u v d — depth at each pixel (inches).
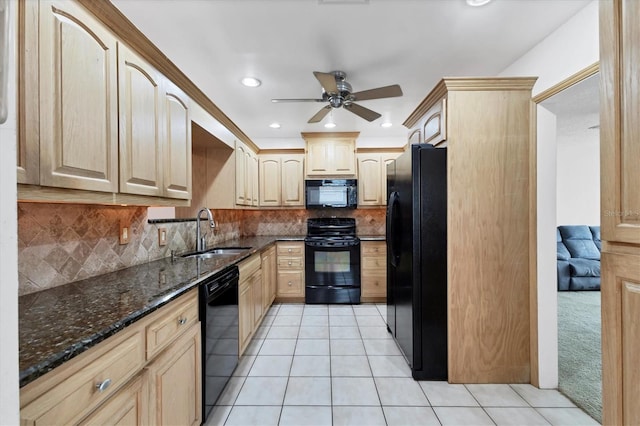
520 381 77.9
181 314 52.1
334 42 72.9
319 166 159.8
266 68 86.0
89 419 31.5
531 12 62.1
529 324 77.9
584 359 89.7
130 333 38.5
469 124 77.4
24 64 33.3
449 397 72.6
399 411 67.4
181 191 70.7
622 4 33.5
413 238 80.2
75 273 55.7
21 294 45.9
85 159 41.8
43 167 35.4
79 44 40.8
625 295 34.4
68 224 54.2
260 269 114.9
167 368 46.8
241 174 129.2
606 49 35.6
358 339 107.0
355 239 152.1
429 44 73.9
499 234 77.7
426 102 91.0
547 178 75.8
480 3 59.1
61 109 37.9
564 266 162.2
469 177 77.7
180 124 70.4
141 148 54.9
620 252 35.0
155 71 60.0
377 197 164.4
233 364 77.2
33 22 34.2
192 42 72.4
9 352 17.8
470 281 78.0
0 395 17.2
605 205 36.1
